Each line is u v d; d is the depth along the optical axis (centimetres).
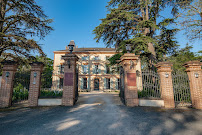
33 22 883
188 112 518
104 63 2403
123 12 963
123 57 668
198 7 897
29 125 361
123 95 735
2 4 804
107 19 1048
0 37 704
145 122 391
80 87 2298
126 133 309
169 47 1145
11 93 636
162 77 634
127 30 1188
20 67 959
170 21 972
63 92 651
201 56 1294
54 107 598
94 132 313
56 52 2378
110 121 399
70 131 318
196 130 331
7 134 300
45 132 312
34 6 857
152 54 1023
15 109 558
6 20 816
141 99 636
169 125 367
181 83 667
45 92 704
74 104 680
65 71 671
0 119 416
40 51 941
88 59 2423
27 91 745
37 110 541
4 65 646
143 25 930
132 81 645
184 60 1312
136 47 902
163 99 621
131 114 482
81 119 418
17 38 775
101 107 606
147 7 1123
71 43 716
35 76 652
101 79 2336
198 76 608
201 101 579
